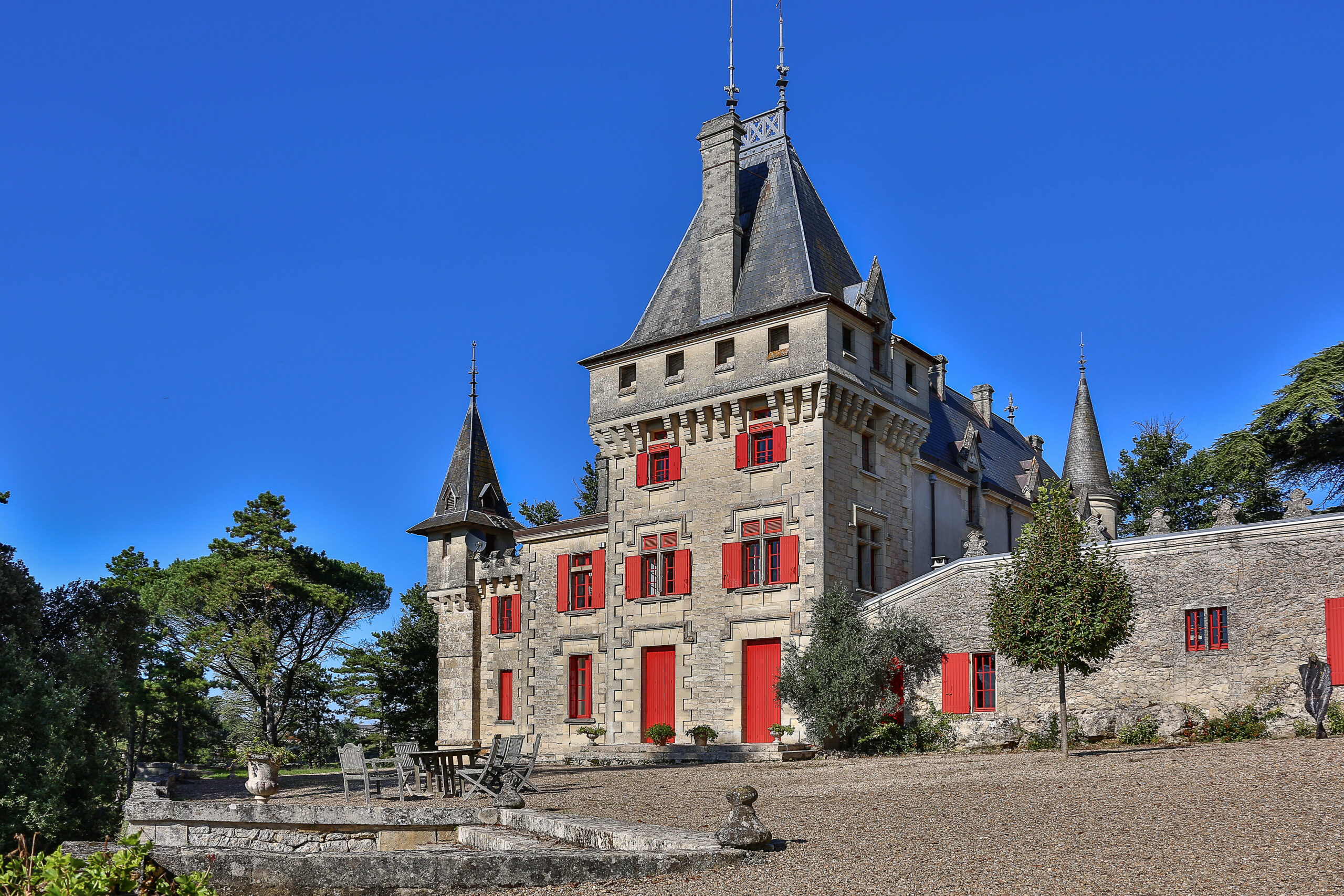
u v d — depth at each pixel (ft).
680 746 96.73
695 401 106.32
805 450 99.66
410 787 65.21
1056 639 64.90
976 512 125.49
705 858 33.68
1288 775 45.75
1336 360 132.57
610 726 110.01
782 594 98.73
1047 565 67.41
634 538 110.93
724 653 101.65
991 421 157.79
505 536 139.44
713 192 113.91
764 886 30.35
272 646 171.53
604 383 115.34
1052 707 81.61
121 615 95.81
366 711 172.96
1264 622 74.28
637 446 111.96
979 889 27.96
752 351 104.12
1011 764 63.05
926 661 88.94
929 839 36.29
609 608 111.96
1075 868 29.71
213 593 168.35
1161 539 79.36
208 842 46.09
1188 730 73.87
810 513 98.07
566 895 31.22
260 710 181.88
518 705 122.62
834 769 70.44
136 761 168.55
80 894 23.30
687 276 117.19
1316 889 25.76
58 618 93.20
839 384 99.35
